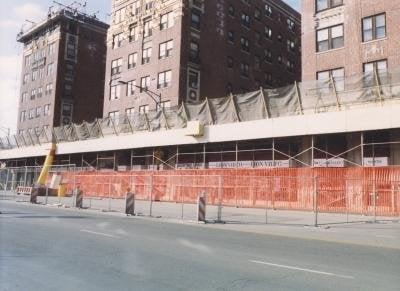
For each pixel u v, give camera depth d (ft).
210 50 168.14
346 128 86.28
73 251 33.83
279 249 37.63
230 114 107.14
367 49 102.17
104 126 147.64
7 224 52.80
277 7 214.69
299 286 23.44
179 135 117.91
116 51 183.21
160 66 160.45
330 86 90.89
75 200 93.50
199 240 42.52
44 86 241.35
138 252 33.94
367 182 78.23
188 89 156.04
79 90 241.35
